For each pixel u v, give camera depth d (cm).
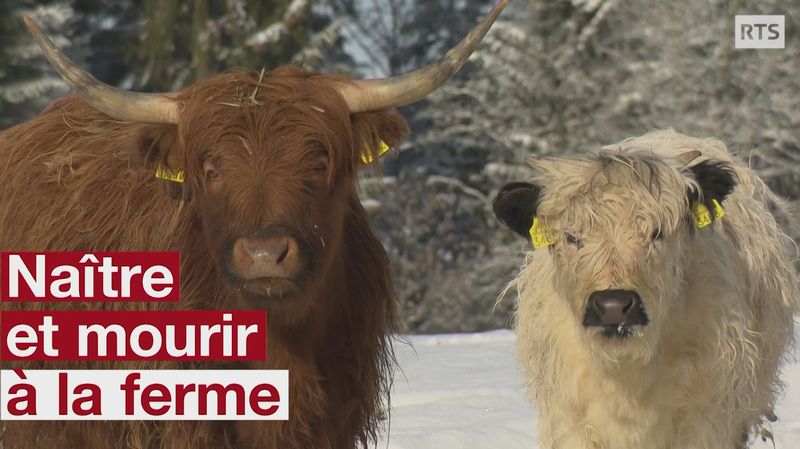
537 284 1167
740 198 1277
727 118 4938
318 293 909
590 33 5412
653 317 1023
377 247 1032
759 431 1352
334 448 964
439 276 4912
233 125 867
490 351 2361
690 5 5122
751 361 1142
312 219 865
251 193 845
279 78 894
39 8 5272
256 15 4978
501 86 5684
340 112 898
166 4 5072
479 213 5631
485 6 7394
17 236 1014
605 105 5375
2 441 1009
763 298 1245
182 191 920
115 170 1005
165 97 912
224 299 931
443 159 6050
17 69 5231
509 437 1453
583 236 1036
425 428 1507
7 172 1060
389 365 1049
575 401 1110
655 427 1102
